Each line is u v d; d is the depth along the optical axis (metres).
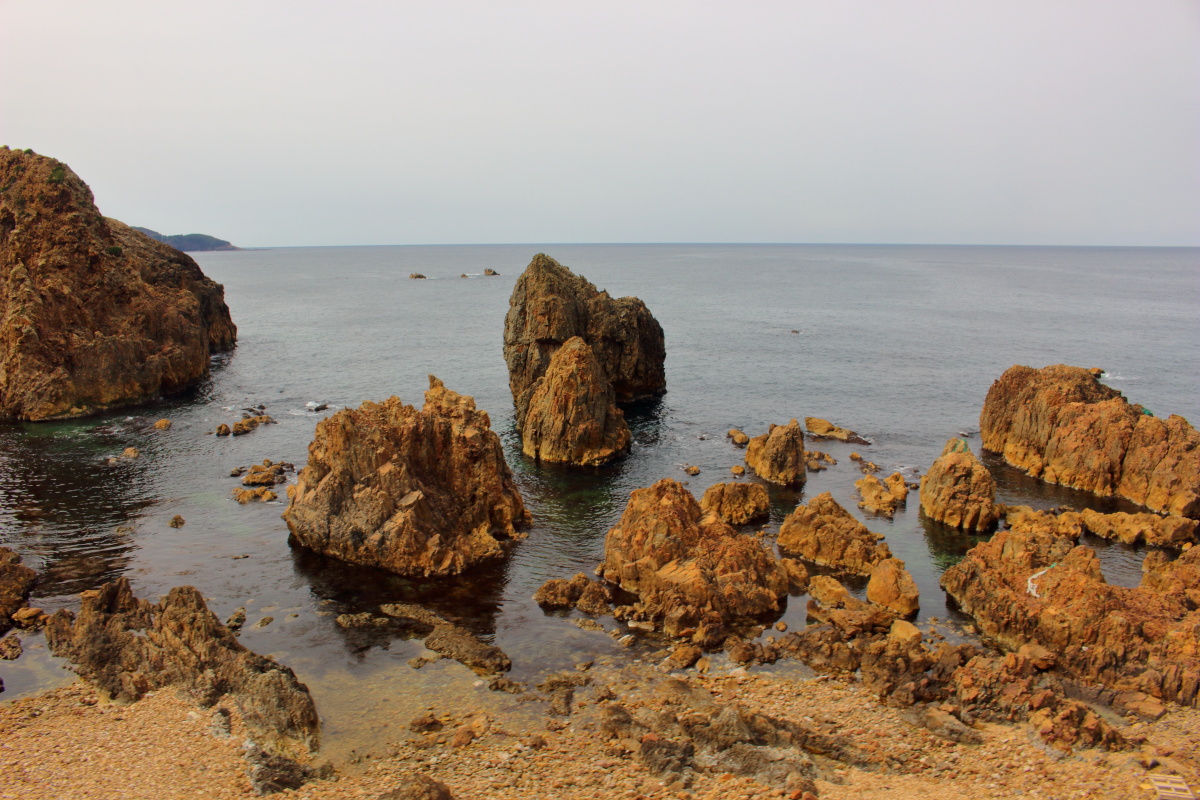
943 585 54.94
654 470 82.88
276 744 37.28
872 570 57.41
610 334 107.56
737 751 35.84
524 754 36.50
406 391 120.75
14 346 97.50
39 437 90.94
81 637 45.66
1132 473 73.81
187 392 116.69
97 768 35.53
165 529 64.88
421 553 57.22
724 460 86.44
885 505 70.62
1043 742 36.31
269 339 175.38
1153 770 33.75
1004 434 88.38
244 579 55.84
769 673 44.50
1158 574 51.41
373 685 42.94
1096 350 157.62
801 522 60.69
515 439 94.06
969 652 45.38
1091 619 44.41
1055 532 64.31
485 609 52.25
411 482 60.03
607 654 46.59
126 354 106.81
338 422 59.66
